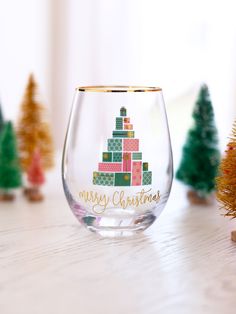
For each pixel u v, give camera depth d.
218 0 0.87
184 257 0.33
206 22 0.89
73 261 0.32
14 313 0.25
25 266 0.31
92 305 0.26
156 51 0.92
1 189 0.47
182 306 0.26
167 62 0.92
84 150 0.36
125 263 0.32
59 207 0.44
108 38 0.93
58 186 0.51
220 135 0.86
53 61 0.92
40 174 0.46
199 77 0.90
